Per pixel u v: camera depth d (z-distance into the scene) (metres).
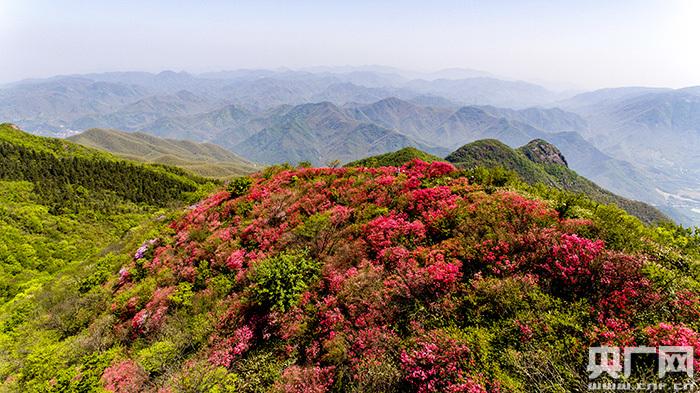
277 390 9.13
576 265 9.48
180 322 13.84
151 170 146.38
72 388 11.35
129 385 11.19
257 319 12.23
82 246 68.88
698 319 7.90
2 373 14.73
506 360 7.71
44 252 61.81
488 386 7.34
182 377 10.34
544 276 9.76
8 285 44.62
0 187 88.94
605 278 8.91
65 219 81.38
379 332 9.57
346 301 11.12
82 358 13.79
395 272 11.61
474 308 9.41
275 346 11.00
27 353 16.05
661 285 8.69
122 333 14.90
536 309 8.78
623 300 8.43
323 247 15.02
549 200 14.58
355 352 9.48
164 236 24.14
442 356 7.99
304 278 13.02
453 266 10.71
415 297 10.34
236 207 23.73
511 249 10.86
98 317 17.62
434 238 13.45
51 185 100.44
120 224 88.06
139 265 21.06
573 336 7.89
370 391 8.18
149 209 108.38
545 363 7.38
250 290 13.61
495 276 10.24
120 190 115.69
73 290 22.64
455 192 16.41
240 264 16.39
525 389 7.07
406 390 8.05
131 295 17.42
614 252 9.69
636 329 7.68
